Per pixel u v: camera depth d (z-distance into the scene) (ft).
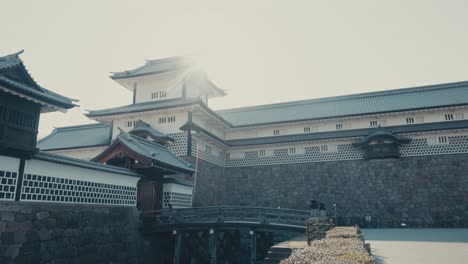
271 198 114.42
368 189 103.55
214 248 68.08
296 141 113.80
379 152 103.24
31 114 50.24
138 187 78.54
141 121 105.19
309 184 111.14
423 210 96.22
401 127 106.11
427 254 39.58
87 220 57.72
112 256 61.57
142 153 70.79
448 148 98.43
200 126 110.22
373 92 129.29
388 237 63.26
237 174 122.11
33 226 47.67
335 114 117.50
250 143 120.16
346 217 102.32
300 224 65.26
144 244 70.54
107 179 64.69
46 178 51.70
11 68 46.80
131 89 126.31
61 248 51.60
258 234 81.05
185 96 110.73
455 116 102.63
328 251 26.55
